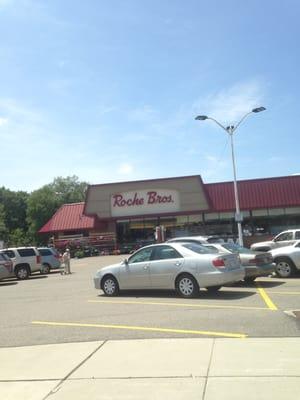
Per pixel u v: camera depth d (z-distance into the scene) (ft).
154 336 31.68
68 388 22.21
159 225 165.89
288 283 58.03
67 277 87.97
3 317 43.32
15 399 21.26
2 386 23.09
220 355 26.04
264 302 43.60
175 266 49.73
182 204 163.22
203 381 21.91
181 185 163.73
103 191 168.86
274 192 159.22
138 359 26.23
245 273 54.54
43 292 63.10
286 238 83.51
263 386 20.86
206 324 34.73
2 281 91.25
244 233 161.38
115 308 44.42
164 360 25.70
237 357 25.49
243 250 61.26
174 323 35.68
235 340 29.27
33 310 46.50
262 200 158.81
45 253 104.47
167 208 164.14
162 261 50.80
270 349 26.73
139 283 52.01
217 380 21.95
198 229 164.14
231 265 49.24
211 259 48.26
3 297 60.70
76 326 36.63
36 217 297.33
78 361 26.58
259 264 58.18
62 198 351.67
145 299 49.37
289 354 25.55
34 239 240.53
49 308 47.06
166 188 164.76
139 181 167.12
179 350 27.55
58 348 29.89
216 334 31.27
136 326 35.29
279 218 159.53
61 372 24.72
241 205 159.74
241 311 39.32
